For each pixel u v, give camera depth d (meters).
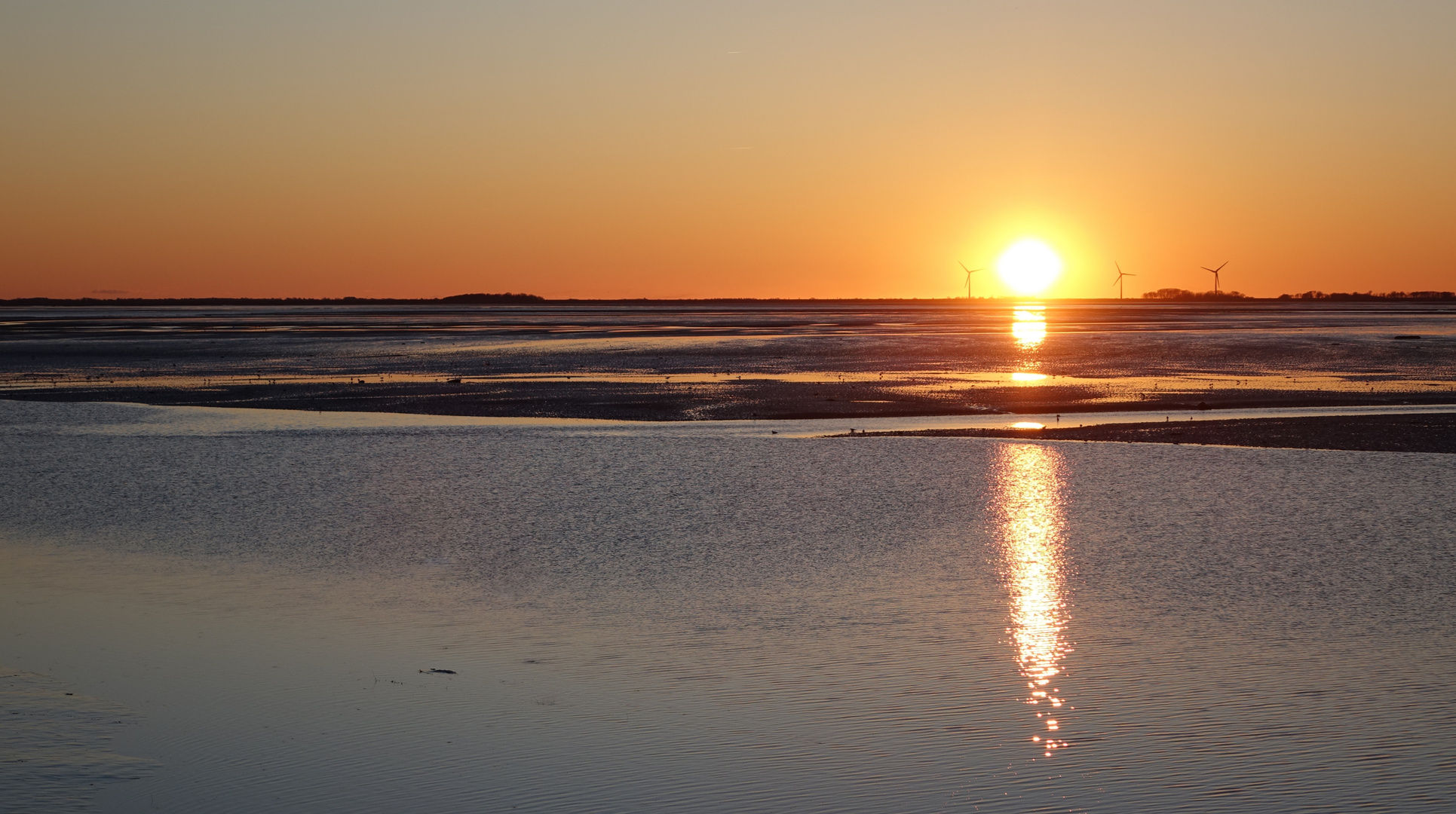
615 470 29.77
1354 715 12.59
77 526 23.12
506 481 28.22
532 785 10.94
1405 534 22.02
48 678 14.01
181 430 38.34
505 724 12.48
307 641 15.59
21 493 26.69
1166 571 19.22
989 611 16.84
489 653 15.01
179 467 30.33
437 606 17.34
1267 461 30.84
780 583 18.56
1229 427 38.12
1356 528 22.59
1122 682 13.69
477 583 18.67
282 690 13.58
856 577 18.94
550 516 24.12
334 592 18.16
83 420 41.22
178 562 20.11
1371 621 16.27
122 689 13.62
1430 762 11.36
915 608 17.05
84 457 32.16
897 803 10.53
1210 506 24.89
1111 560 20.03
